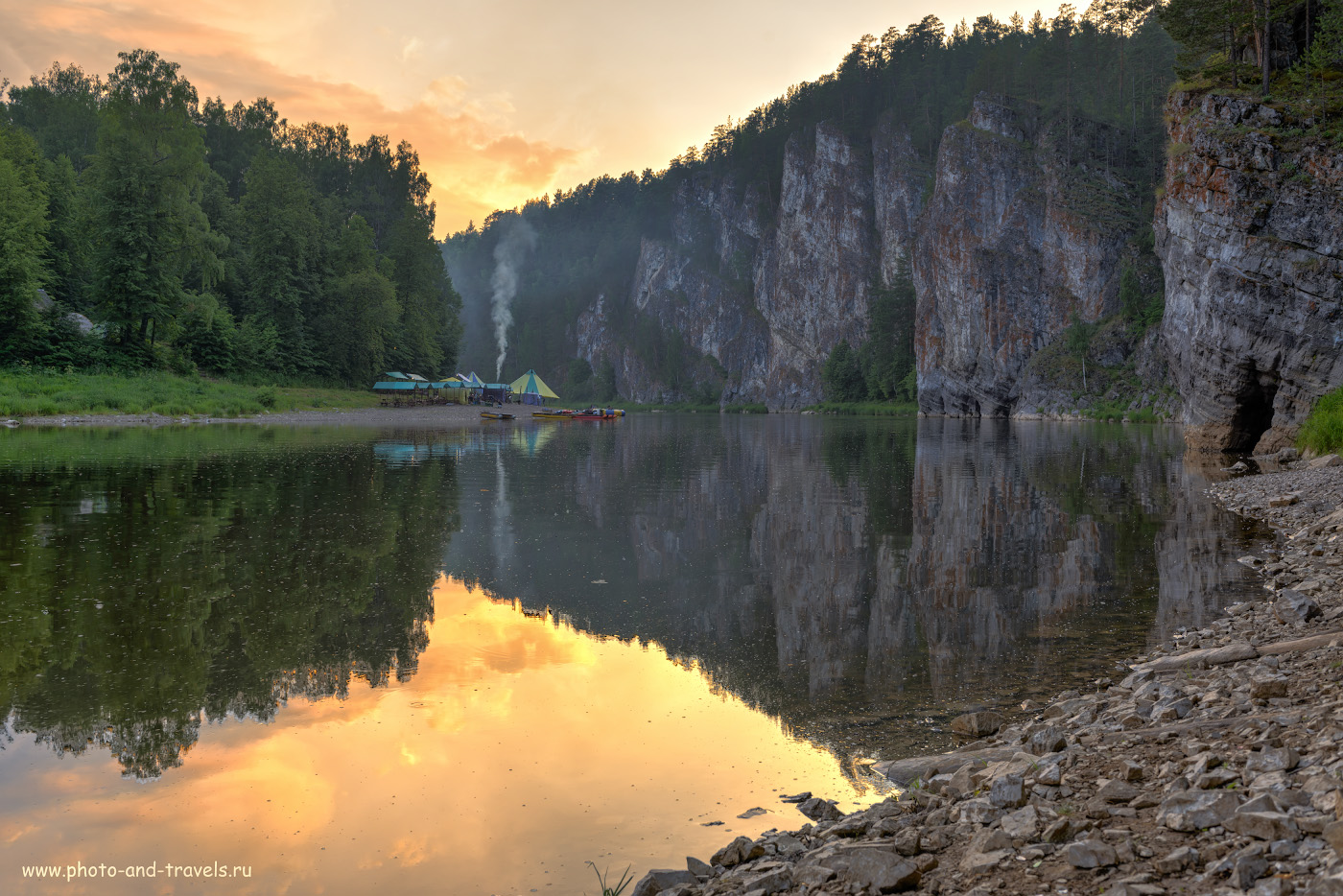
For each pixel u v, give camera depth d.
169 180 66.25
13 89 113.44
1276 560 13.98
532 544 16.11
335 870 5.04
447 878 4.95
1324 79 38.97
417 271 120.19
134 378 62.22
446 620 10.80
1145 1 85.69
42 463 26.91
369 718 7.54
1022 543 16.53
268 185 89.12
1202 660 8.04
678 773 6.45
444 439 47.03
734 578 13.51
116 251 64.75
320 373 96.00
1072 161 111.88
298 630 10.15
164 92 67.38
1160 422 83.75
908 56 195.12
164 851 5.25
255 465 28.36
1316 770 4.33
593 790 6.17
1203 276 41.81
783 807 5.90
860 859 4.26
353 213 130.00
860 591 12.65
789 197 197.88
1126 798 4.61
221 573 12.99
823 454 40.56
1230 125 40.38
